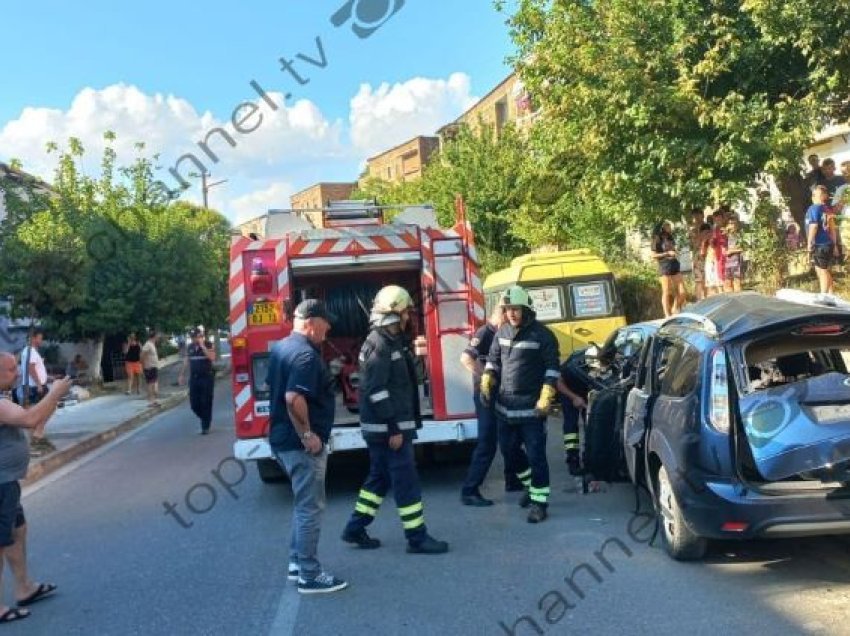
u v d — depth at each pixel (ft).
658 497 19.60
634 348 28.12
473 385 26.14
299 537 18.11
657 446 18.76
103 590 19.36
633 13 38.32
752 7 35.04
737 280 38.91
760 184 40.47
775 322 17.26
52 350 95.20
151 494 30.86
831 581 16.85
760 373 19.75
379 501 21.02
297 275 27.96
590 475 25.75
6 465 17.70
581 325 42.78
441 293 27.35
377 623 16.12
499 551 20.25
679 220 41.50
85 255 71.15
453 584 18.07
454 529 22.49
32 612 18.10
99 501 30.37
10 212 93.91
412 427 20.52
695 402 17.47
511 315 22.90
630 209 40.29
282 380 18.30
